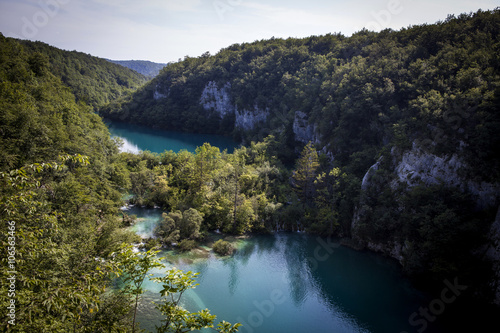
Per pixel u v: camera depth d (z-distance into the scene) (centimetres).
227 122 18138
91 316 1377
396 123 6538
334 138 8194
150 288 3944
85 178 5309
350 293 4375
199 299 3975
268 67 15938
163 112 19738
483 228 4194
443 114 5200
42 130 5028
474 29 7950
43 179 4544
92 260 2239
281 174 8400
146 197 7094
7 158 3288
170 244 5234
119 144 10494
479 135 4612
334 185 6625
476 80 5494
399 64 8106
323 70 12031
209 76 19200
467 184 4641
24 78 6962
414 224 4778
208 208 6303
